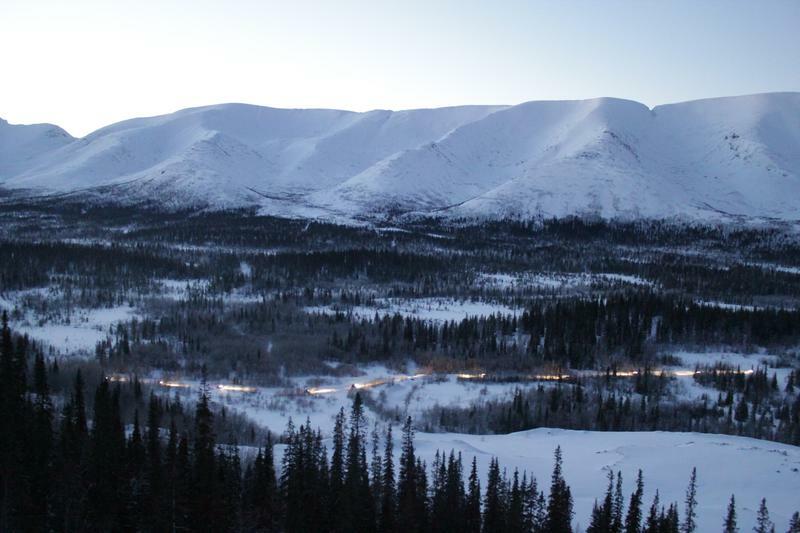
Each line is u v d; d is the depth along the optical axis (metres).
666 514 81.50
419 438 117.31
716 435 116.44
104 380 100.50
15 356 97.69
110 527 81.00
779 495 87.88
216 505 80.12
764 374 163.25
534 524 80.88
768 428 136.62
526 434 123.31
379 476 90.94
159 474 82.62
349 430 118.25
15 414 87.19
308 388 155.38
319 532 82.69
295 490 83.62
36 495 81.38
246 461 97.56
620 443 113.06
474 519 82.88
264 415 132.62
